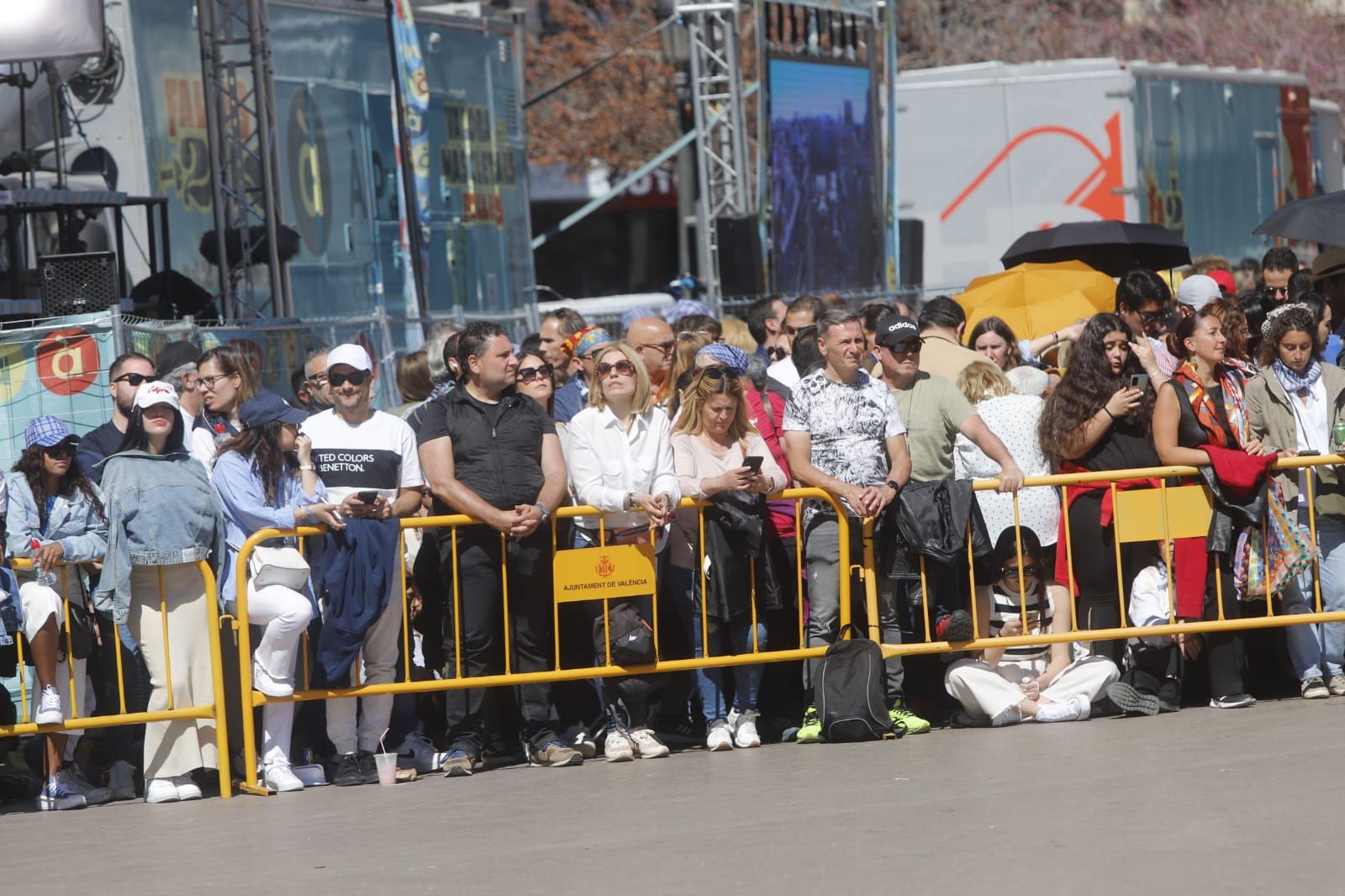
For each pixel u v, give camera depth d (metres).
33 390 28.25
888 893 16.62
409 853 19.61
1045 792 20.78
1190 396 26.12
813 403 25.58
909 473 25.53
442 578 24.75
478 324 24.70
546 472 24.69
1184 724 24.92
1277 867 16.84
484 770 25.00
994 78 58.00
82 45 33.00
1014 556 26.38
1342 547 26.31
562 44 96.56
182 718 23.78
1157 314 30.80
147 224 39.12
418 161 44.00
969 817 19.67
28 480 23.44
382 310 40.72
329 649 23.80
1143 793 20.36
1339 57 98.75
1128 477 25.77
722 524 24.92
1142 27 99.25
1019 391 30.23
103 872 19.69
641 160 96.62
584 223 105.69
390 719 25.77
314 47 44.22
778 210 55.31
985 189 58.59
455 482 24.30
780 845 18.84
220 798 23.88
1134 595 26.17
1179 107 60.56
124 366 25.11
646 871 18.05
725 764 24.08
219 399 26.69
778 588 25.59
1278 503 25.88
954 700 27.58
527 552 24.62
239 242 40.44
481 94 52.19
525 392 26.09
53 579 23.56
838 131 59.28
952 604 26.22
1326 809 19.06
